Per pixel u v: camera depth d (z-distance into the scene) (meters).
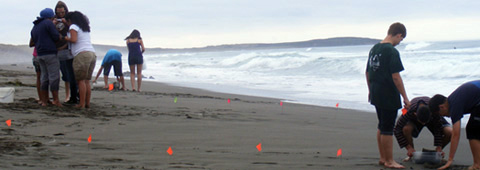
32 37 9.44
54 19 9.71
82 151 5.71
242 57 40.62
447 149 7.19
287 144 7.18
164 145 6.57
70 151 5.64
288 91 17.55
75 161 5.06
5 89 9.48
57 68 9.41
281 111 11.42
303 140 7.61
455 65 20.64
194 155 5.95
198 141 7.04
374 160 6.15
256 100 14.53
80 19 9.33
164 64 44.03
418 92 15.50
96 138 6.72
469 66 20.16
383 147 5.79
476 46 43.06
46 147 5.72
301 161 5.90
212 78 25.58
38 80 9.84
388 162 5.78
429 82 18.47
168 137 7.23
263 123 9.35
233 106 12.07
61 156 5.28
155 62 50.59
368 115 11.05
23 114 8.16
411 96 14.62
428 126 6.55
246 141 7.26
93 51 9.52
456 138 5.66
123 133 7.29
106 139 6.72
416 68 21.70
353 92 16.56
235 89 18.64
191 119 9.20
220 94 16.52
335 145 7.25
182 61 48.12
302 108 12.27
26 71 26.95
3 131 6.53
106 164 5.04
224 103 12.69
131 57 15.07
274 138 7.67
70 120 8.01
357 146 7.21
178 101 12.52
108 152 5.79
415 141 7.88
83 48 9.34
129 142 6.61
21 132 6.61
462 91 5.64
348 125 9.52
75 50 9.34
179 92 16.94
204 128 8.26
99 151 5.81
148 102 11.80
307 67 28.91
